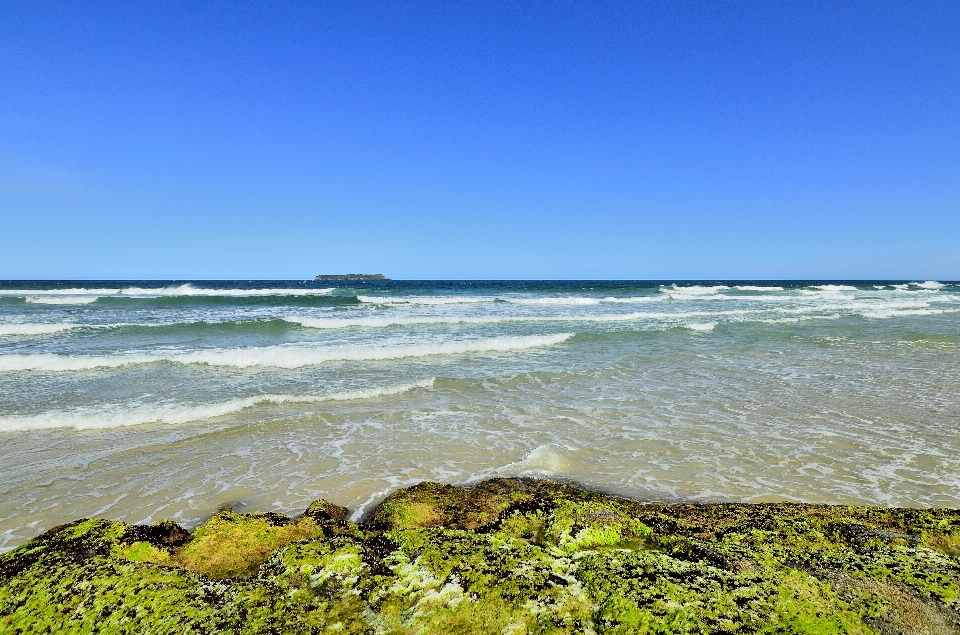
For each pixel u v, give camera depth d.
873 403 11.83
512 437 9.52
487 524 5.67
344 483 7.49
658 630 3.23
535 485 7.11
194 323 23.14
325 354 16.47
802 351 18.77
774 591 3.71
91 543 4.95
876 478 7.61
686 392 12.86
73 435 9.39
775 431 9.84
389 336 21.67
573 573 4.12
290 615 3.56
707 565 4.18
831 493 7.07
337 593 3.83
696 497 6.95
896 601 3.58
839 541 4.99
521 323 26.80
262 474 7.79
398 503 6.26
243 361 15.81
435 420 10.52
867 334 23.25
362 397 12.20
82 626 3.52
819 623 3.31
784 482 7.46
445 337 21.34
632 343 20.48
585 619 3.46
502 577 3.96
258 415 10.70
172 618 3.54
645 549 4.97
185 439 9.25
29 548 4.84
